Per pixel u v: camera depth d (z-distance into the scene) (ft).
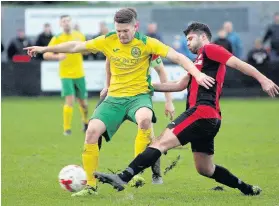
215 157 94.12
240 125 131.75
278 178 77.71
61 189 71.00
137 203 62.13
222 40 176.45
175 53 64.44
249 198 65.00
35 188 71.77
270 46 193.16
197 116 61.11
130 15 64.49
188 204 61.46
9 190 70.69
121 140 112.68
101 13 212.02
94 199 64.23
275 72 183.52
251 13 215.31
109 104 66.64
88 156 65.77
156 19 218.59
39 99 193.26
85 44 67.05
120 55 66.18
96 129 65.36
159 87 67.05
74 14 212.23
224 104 175.22
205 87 59.52
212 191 69.41
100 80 192.54
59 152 100.01
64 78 122.52
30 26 214.69
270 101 182.70
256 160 91.35
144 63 66.59
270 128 127.03
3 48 214.48
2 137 117.60
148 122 65.67
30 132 124.98
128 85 66.64
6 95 198.08
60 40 125.49
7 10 217.56
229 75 190.39
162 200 63.77
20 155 97.09
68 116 121.80
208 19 216.54
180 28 217.97
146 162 61.41
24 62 196.34
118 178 60.80
